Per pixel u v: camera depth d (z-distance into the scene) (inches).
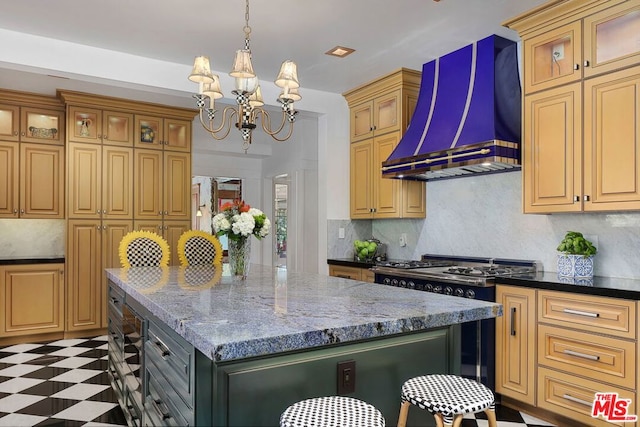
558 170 112.8
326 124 194.1
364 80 177.3
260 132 276.7
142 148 206.1
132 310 99.0
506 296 116.3
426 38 137.3
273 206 293.0
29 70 138.0
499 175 145.8
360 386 64.7
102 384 134.8
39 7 116.9
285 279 106.3
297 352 59.6
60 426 107.7
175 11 119.5
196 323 57.8
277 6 116.8
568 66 110.9
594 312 98.1
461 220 158.6
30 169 190.5
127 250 140.9
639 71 97.4
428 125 146.3
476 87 135.1
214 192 370.6
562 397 104.0
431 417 72.7
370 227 203.8
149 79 152.8
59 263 189.8
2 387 132.4
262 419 57.1
